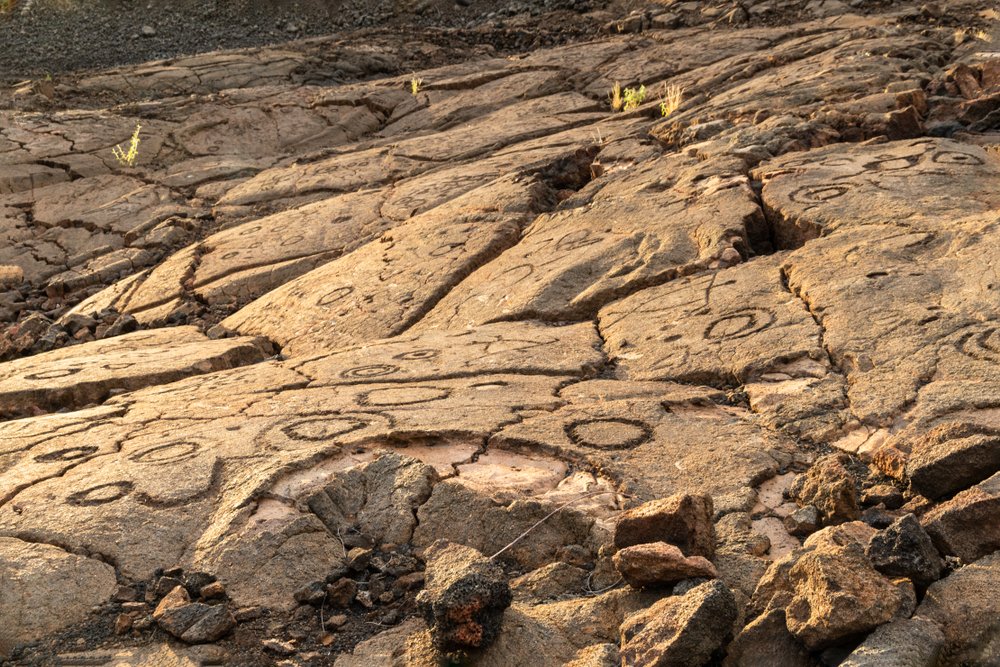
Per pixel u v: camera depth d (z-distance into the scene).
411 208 8.13
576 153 7.86
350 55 14.30
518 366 4.32
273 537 2.82
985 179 5.46
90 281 8.69
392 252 6.92
